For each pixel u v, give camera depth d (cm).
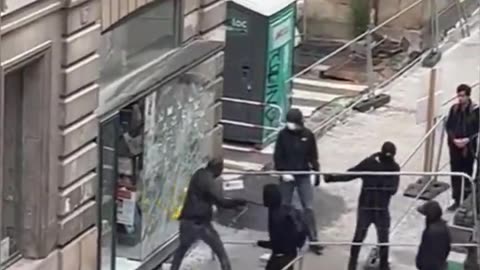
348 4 3538
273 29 2950
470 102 2603
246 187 2669
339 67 3419
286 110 3066
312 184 2433
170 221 2444
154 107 2344
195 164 2523
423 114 2784
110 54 2256
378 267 2355
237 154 2916
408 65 3544
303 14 3528
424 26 3609
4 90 2047
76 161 2169
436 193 2727
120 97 2234
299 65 3431
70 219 2177
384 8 3600
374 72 3469
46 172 2114
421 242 2180
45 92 2088
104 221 2275
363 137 3100
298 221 2220
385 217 2328
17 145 2105
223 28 2638
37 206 2122
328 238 2508
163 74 2342
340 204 2675
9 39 1970
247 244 2417
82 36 2139
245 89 2952
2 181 2062
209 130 2578
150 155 2353
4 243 2105
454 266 2364
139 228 2345
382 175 2272
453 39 3788
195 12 2527
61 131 2131
